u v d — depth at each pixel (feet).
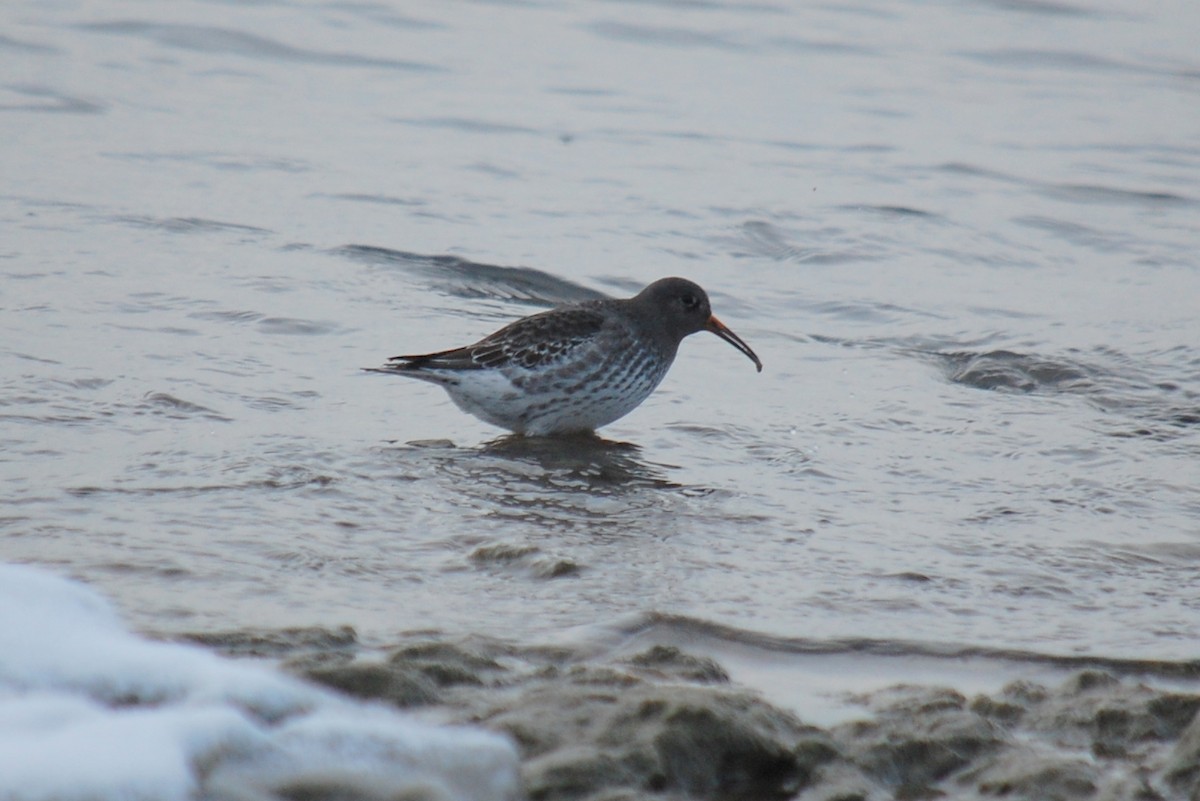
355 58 90.38
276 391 45.21
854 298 58.54
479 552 33.73
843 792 23.12
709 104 85.81
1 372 44.11
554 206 67.82
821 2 108.78
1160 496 39.50
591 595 31.68
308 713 23.45
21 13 92.79
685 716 23.53
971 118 84.99
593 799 21.85
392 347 50.24
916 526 36.96
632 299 46.57
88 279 53.78
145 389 43.91
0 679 22.89
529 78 88.74
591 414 44.73
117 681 23.31
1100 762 24.34
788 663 28.94
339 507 36.32
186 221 61.67
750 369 50.93
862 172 75.00
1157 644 30.14
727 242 64.49
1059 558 34.88
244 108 79.82
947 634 30.30
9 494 35.45
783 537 36.04
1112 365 51.13
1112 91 91.35
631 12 103.91
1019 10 107.96
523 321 45.03
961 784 23.81
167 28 92.27
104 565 31.48
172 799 20.12
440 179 70.69
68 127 73.77
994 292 59.77
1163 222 69.46
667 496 38.99
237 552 32.81
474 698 24.88
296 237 61.11
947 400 47.85
